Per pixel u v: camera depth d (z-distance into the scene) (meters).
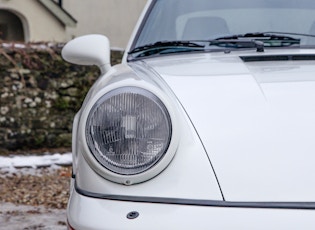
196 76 2.34
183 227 1.82
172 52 3.00
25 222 5.16
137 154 1.97
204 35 3.09
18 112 9.06
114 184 1.96
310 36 3.02
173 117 2.01
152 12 3.37
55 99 9.28
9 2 12.87
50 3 13.38
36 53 9.15
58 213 5.50
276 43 2.98
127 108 2.01
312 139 1.97
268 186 1.88
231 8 3.23
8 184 6.88
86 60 3.01
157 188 1.93
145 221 1.85
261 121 2.03
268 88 2.17
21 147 9.09
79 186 2.06
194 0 3.33
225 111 2.09
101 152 1.98
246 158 1.94
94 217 1.90
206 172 1.93
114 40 16.94
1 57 8.95
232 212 1.83
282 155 1.94
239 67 2.43
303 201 1.84
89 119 2.01
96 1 16.58
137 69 2.55
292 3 3.23
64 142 9.36
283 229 1.79
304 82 2.21
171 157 1.97
